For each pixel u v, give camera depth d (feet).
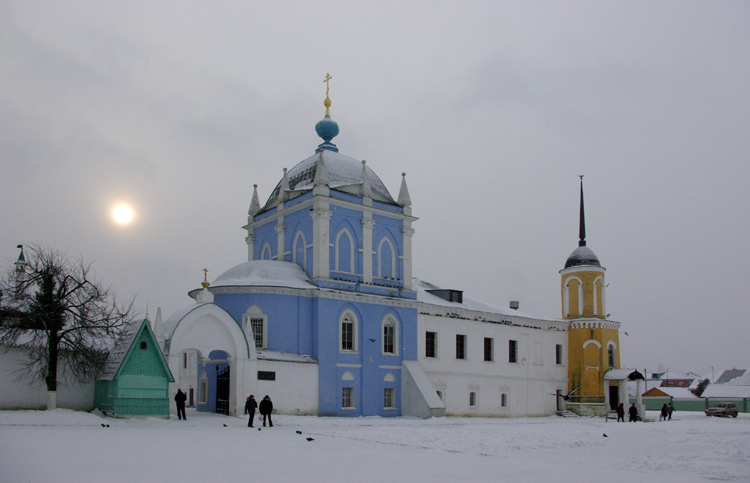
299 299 142.92
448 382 168.76
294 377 134.72
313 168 163.53
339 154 169.17
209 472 52.47
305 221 153.58
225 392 128.77
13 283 113.39
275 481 48.83
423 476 52.95
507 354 187.11
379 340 152.97
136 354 110.73
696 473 58.90
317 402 138.00
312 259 148.36
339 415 141.59
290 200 159.94
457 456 68.39
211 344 123.75
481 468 58.85
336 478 50.90
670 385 428.15
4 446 66.18
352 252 154.30
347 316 148.97
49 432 83.56
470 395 174.91
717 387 308.19
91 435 81.00
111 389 109.91
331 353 143.02
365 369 148.56
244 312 138.92
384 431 98.37
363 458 64.44
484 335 181.57
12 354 111.04
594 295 208.44
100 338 118.21
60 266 115.24
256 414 125.80
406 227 164.45
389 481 49.90
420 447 77.15
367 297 150.61
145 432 88.33
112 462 56.54
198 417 119.85
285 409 131.75
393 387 153.89
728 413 210.59
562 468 60.23
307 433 93.25
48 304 111.34
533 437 90.99
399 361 156.35
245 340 126.82
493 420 160.45
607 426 123.54
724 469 61.21
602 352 202.80
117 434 83.61
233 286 139.95
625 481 52.75
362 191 157.69
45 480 46.52
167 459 59.62
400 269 163.12
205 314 122.93
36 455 59.62
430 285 193.98
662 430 111.55
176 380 117.60
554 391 199.62
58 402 113.60
